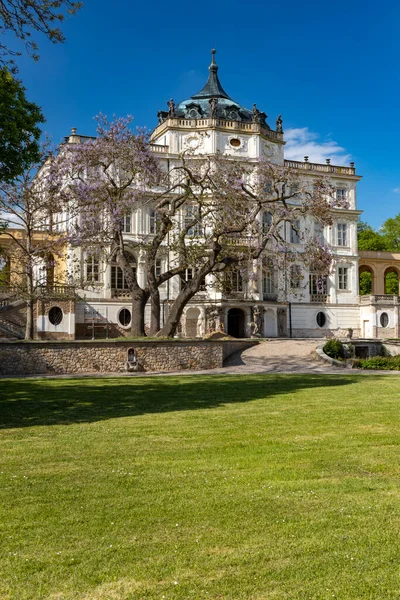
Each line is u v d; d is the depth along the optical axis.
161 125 57.25
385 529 6.42
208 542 6.10
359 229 90.25
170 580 5.30
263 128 58.28
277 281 58.25
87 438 11.48
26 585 5.23
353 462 9.45
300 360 35.62
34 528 6.50
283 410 15.50
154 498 7.50
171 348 30.69
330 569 5.48
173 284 54.19
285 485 8.06
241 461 9.51
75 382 23.36
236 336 57.72
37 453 10.12
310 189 60.50
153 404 16.70
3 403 16.78
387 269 71.88
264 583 5.23
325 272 38.47
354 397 18.48
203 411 15.30
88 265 50.91
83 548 5.97
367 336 61.81
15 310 45.28
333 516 6.82
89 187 34.47
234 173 33.66
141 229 53.53
